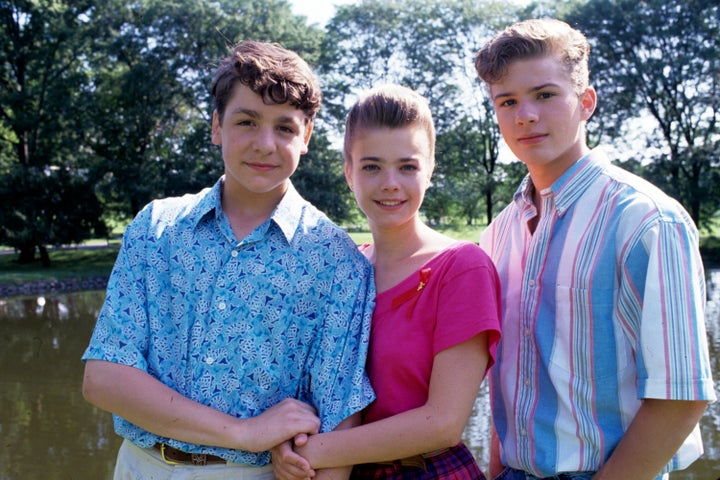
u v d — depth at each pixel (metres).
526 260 2.00
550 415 1.88
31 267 22.84
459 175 29.03
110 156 25.09
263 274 1.92
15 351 10.07
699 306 1.66
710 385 1.63
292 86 1.94
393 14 28.41
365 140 1.96
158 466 1.87
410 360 1.87
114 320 1.87
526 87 1.93
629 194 1.79
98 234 24.44
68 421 6.53
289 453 1.79
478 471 1.98
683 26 23.81
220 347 1.87
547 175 2.00
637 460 1.70
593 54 24.92
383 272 2.02
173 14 23.91
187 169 24.11
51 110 23.34
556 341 1.88
